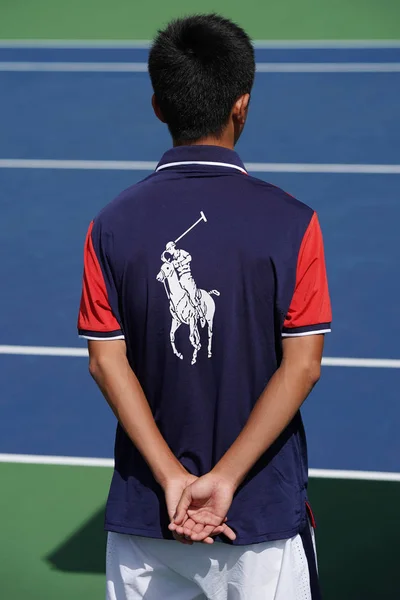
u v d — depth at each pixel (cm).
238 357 645
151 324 647
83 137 2961
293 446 675
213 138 669
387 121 2981
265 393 643
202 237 640
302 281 643
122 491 675
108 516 674
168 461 640
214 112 662
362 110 3058
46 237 2355
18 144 2919
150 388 661
